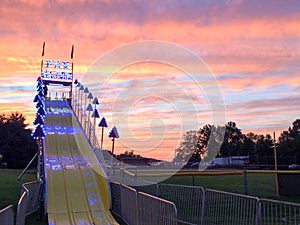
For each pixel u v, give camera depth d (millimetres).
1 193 16156
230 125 60344
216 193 9195
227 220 8641
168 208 7430
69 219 12586
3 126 57250
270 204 8430
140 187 13438
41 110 23797
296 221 7133
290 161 39156
